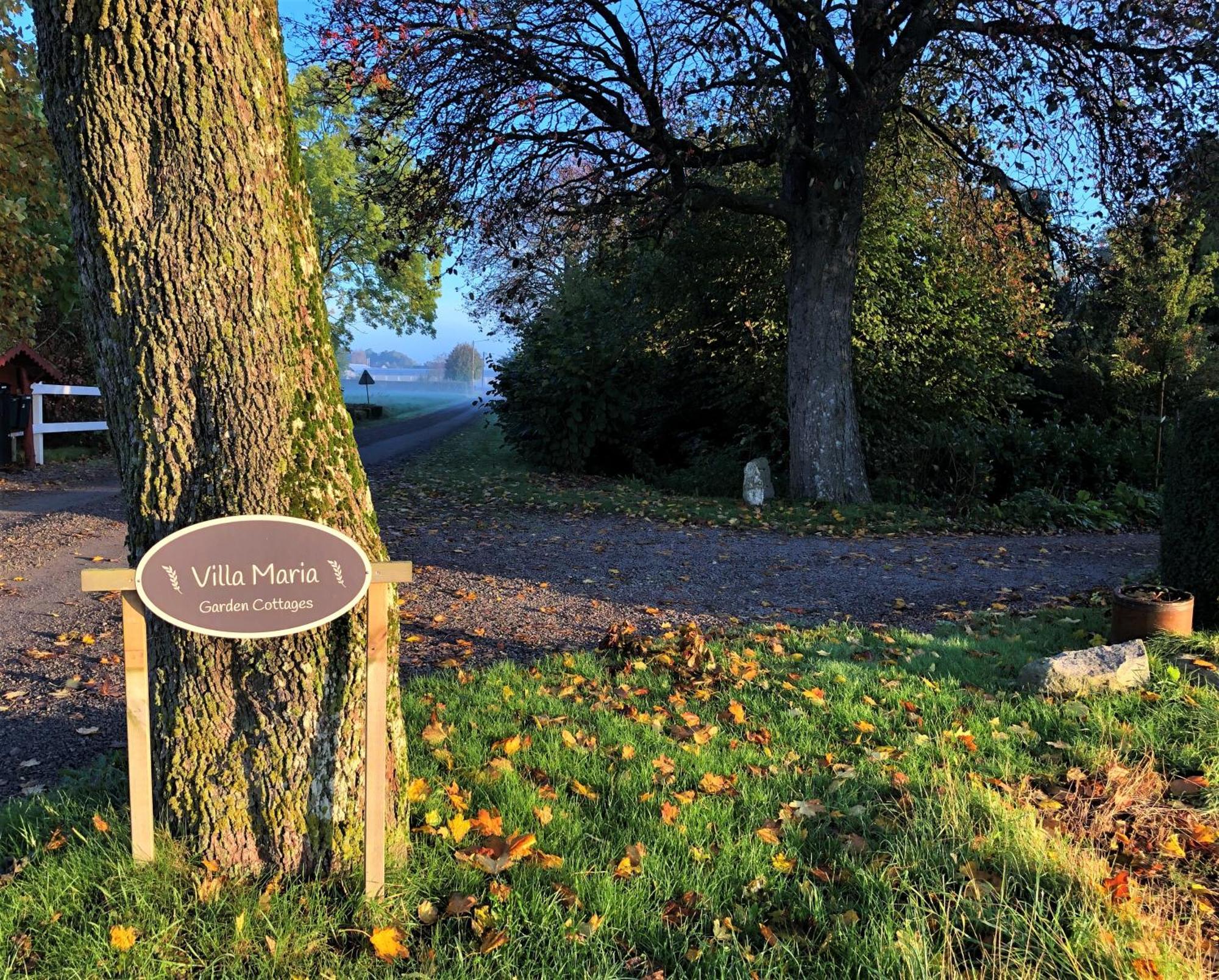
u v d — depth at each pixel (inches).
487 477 592.1
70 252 698.2
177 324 91.7
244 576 91.6
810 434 466.0
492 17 384.5
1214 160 386.9
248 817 98.0
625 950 93.6
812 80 432.8
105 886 96.5
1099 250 601.9
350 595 93.9
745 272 608.7
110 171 89.0
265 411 94.7
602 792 127.8
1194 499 217.8
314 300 100.3
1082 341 704.4
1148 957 89.7
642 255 644.1
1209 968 91.6
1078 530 439.2
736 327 629.9
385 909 94.9
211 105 88.7
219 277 91.4
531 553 332.8
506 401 687.1
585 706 165.0
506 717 157.0
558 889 101.3
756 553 342.3
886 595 275.6
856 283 557.6
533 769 134.6
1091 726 151.3
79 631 215.2
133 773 94.7
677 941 94.3
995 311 612.7
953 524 427.5
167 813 99.3
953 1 384.8
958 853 109.4
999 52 407.2
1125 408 740.7
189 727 96.3
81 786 126.2
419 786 121.8
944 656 199.0
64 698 170.2
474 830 113.3
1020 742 147.6
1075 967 88.3
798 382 468.1
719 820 119.5
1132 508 481.7
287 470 96.0
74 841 107.6
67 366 731.4
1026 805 122.6
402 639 215.0
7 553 302.0
